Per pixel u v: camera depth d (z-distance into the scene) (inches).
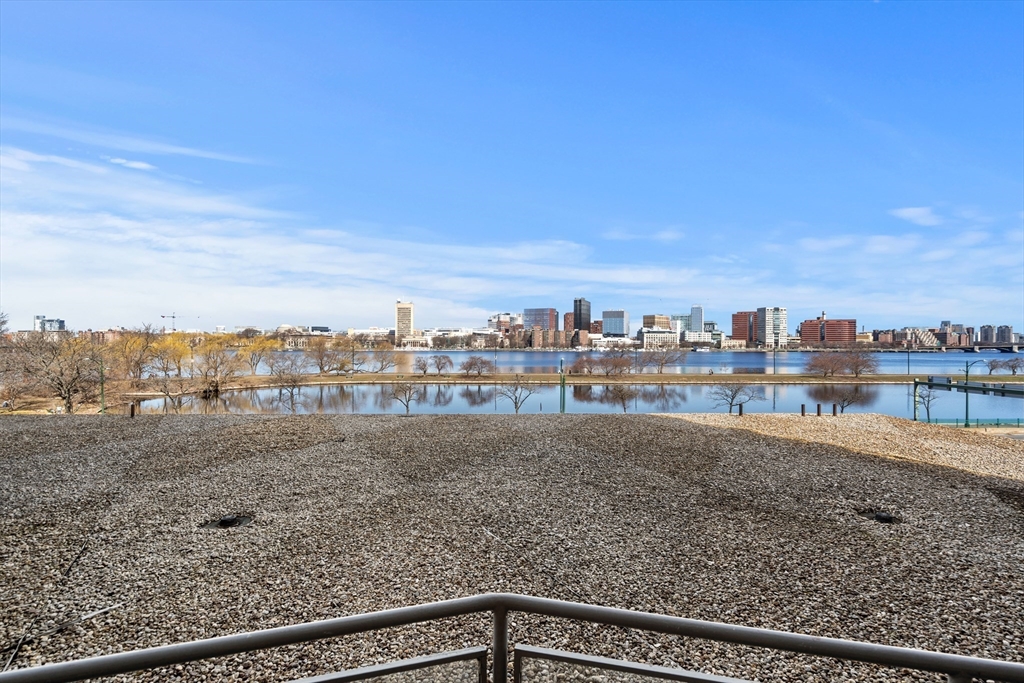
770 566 227.1
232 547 243.6
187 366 2413.9
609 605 194.1
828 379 2628.0
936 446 475.5
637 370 3307.1
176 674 154.6
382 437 470.3
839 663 161.6
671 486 336.5
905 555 239.0
